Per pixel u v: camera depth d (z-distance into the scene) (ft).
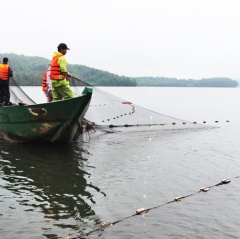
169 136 34.17
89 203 15.60
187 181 19.01
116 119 44.16
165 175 20.11
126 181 18.88
